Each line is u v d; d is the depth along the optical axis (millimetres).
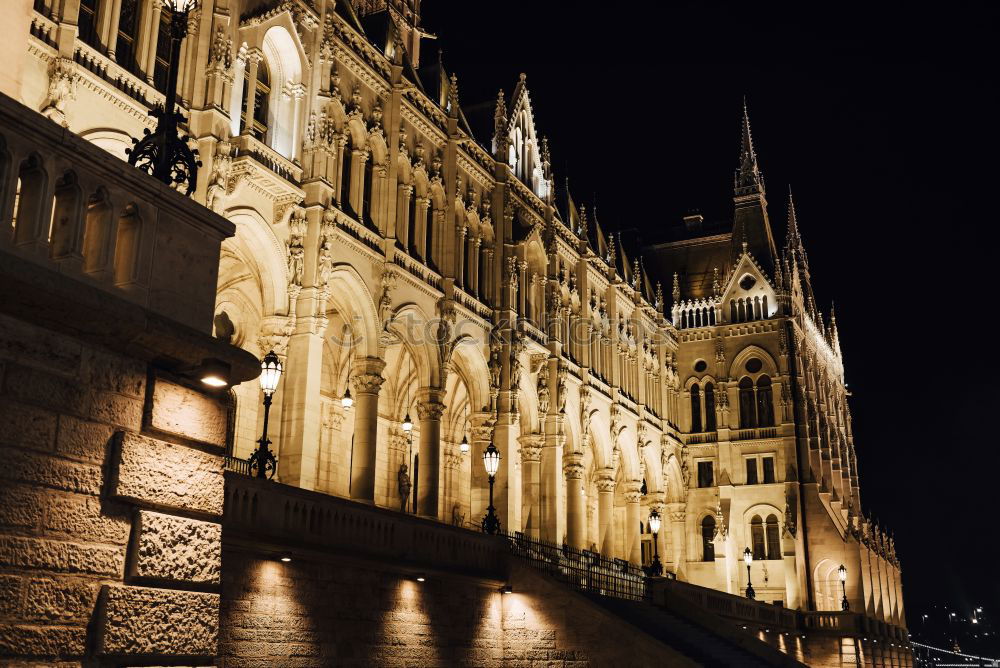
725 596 54750
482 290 50750
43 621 9656
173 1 14859
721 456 75125
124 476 10695
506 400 49438
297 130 36062
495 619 35188
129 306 10781
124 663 10336
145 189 11500
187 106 31516
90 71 27250
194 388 11898
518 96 59344
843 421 93500
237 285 39938
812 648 67188
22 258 9781
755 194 82562
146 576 10766
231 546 21922
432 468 42844
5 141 9922
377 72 42531
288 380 34188
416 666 29203
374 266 40344
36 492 9797
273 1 35875
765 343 76500
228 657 21531
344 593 26062
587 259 62906
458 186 49094
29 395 9875
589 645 34250
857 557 70625
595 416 61281
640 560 65188
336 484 46188
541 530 52625
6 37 14117
